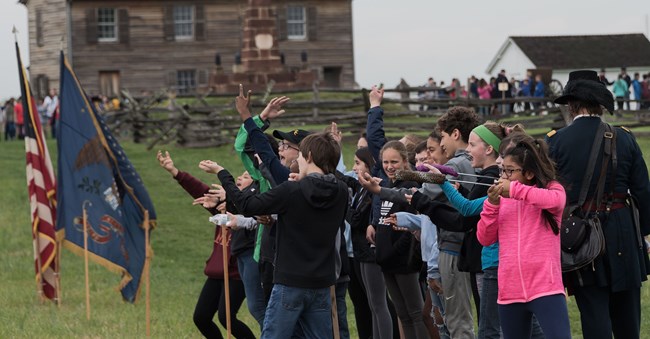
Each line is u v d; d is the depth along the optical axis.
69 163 21.48
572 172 11.59
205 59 84.19
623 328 11.91
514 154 10.63
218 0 84.25
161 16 83.62
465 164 12.23
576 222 11.35
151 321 18.91
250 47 67.50
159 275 25.08
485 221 10.73
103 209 21.45
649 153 32.59
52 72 85.06
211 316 15.15
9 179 42.69
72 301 22.09
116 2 82.94
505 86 51.38
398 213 12.94
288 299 11.50
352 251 14.38
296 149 13.97
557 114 42.78
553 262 10.57
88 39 82.88
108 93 83.12
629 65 87.94
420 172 11.09
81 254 21.38
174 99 49.25
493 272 11.33
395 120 45.31
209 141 44.50
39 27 85.69
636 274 11.55
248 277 14.09
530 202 10.45
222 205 13.85
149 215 21.64
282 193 11.46
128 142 49.47
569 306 18.03
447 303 12.73
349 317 19.06
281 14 85.25
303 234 11.52
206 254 27.47
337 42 86.44
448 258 12.61
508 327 10.73
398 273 13.38
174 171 14.90
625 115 46.91
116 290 22.27
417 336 13.57
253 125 12.76
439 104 44.69
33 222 22.17
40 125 22.70
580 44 89.25
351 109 48.81
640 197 11.70
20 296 22.70
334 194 11.59
